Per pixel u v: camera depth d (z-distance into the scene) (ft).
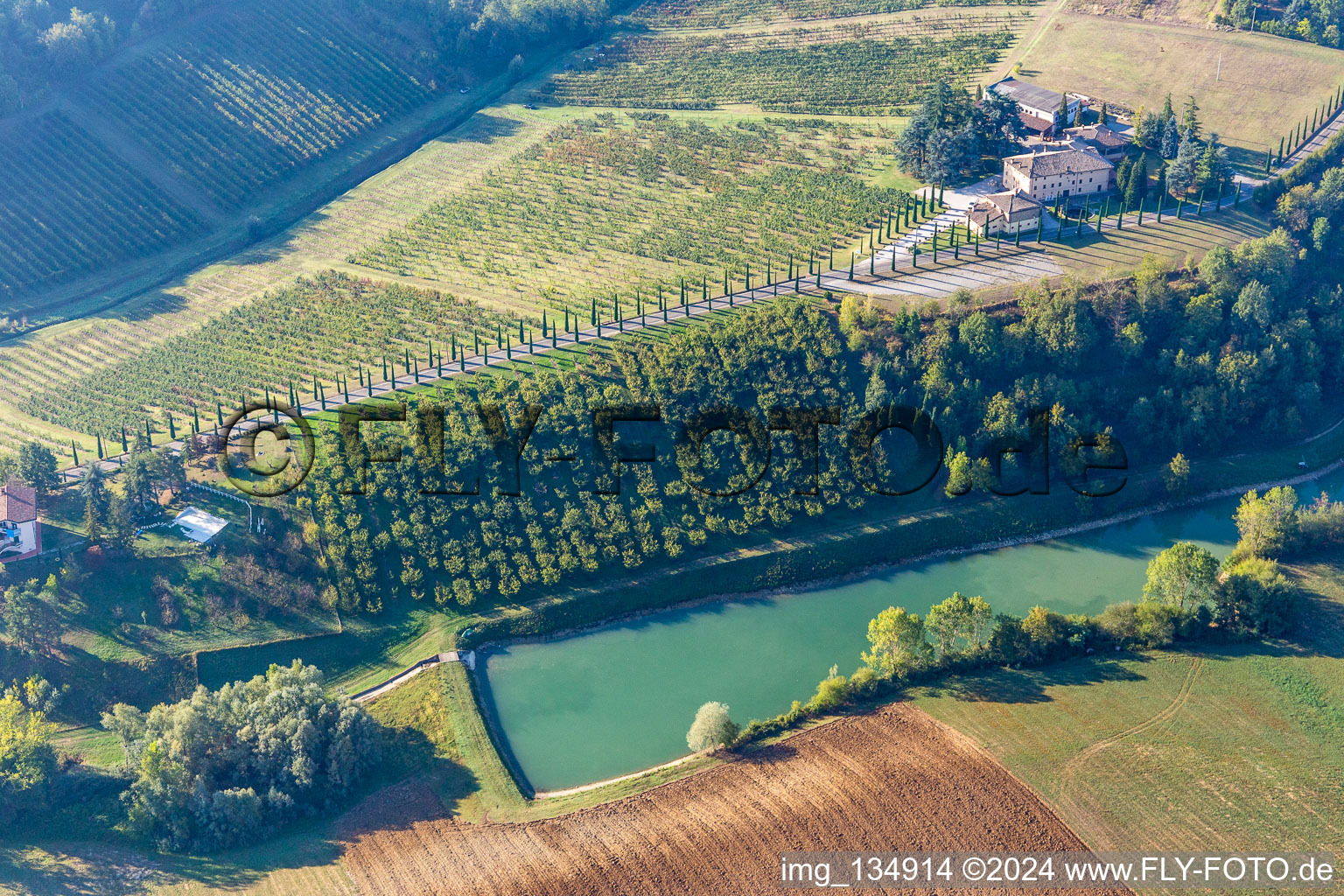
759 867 538.06
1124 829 551.18
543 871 545.03
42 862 569.64
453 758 626.23
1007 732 609.83
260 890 547.90
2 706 602.44
